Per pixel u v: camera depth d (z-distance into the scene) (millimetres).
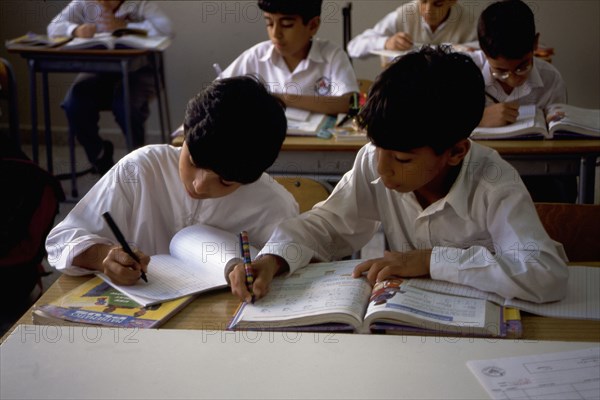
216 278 1326
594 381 959
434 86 1195
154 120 4781
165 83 4613
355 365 1022
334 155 2461
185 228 1512
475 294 1219
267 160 1368
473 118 1255
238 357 1051
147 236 1609
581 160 2332
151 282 1321
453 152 1290
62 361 1049
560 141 2359
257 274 1281
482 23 2545
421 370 1006
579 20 4215
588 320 1168
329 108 2787
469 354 1044
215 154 1301
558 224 1571
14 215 2201
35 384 994
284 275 1343
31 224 2232
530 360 1021
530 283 1200
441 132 1208
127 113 3574
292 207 1648
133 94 3926
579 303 1221
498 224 1333
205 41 4570
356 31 4340
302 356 1050
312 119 2707
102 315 1193
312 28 2832
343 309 1136
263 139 1331
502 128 2441
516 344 1069
